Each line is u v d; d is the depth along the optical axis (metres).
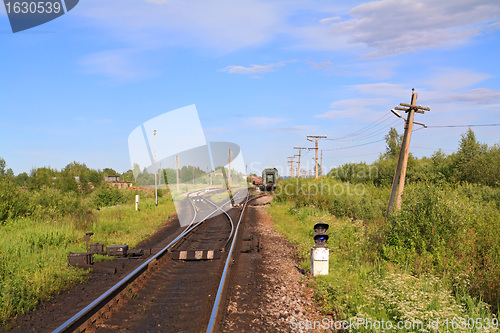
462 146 32.12
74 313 6.96
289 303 7.79
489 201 22.50
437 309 6.96
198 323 6.52
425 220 12.05
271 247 14.67
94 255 12.13
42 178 53.69
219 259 12.22
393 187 20.42
